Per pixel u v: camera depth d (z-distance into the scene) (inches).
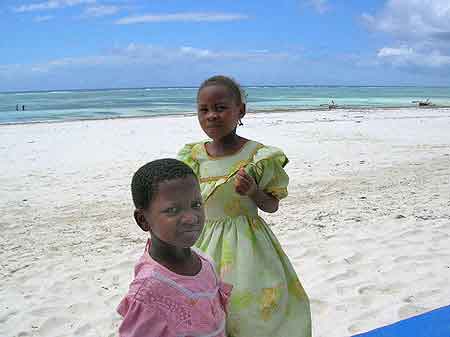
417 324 138.5
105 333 171.9
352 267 217.8
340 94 3855.8
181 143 657.6
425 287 194.5
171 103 2197.3
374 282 200.7
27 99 3154.5
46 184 418.6
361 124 889.5
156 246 83.8
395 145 610.9
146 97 3228.3
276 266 115.2
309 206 325.7
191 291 82.7
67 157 553.3
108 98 3132.4
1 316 185.6
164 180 79.7
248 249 113.0
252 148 118.3
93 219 313.3
